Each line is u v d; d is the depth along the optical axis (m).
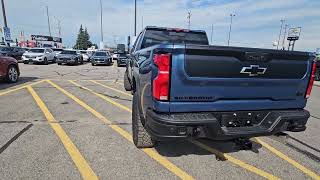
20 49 28.62
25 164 3.52
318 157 4.12
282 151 4.32
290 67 3.33
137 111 3.97
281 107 3.50
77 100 7.70
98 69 20.98
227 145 4.45
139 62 4.00
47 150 3.98
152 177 3.31
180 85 2.93
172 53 2.85
